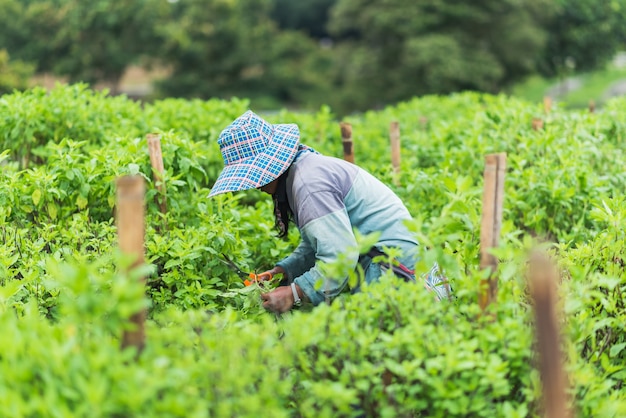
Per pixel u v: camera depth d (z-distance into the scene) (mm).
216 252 4266
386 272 3506
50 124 6461
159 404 2346
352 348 2867
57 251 3939
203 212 4578
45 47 42812
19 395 2379
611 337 3463
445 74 38844
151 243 4148
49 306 3744
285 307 3680
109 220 4730
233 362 2654
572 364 2887
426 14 41500
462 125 7680
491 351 2912
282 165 3666
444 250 3631
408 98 41156
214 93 47625
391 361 2721
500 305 3010
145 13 43438
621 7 48594
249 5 55625
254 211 5191
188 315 2990
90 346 2557
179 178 4867
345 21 46656
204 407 2443
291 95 53062
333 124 8414
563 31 48656
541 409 2867
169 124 7371
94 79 43844
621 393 3146
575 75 52156
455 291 3361
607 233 4117
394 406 2826
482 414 2752
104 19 42469
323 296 3584
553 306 2312
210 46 47656
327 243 3492
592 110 8977
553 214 5402
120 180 2482
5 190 4559
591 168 6000
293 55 54000
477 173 6203
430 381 2727
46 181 4578
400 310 3014
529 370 2891
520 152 6316
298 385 2910
